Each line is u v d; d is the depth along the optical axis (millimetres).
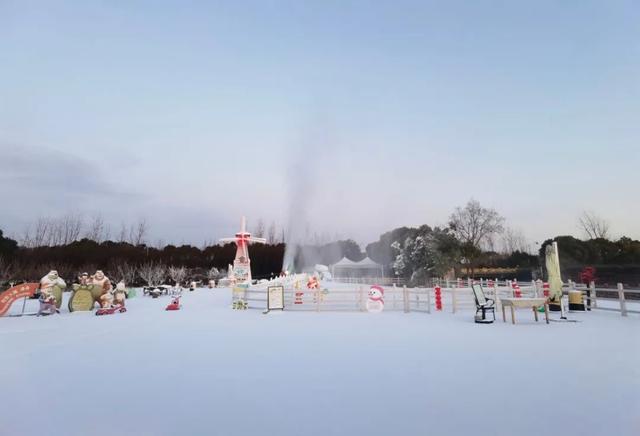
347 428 4434
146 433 4336
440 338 10297
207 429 4430
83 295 18344
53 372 7012
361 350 8781
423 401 5312
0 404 5305
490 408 5020
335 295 20844
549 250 15555
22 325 13539
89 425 4559
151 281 47594
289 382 6270
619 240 43000
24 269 43625
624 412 4828
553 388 5809
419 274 44344
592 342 9516
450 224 51188
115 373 6914
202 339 10445
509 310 17062
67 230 64750
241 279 32281
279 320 14680
